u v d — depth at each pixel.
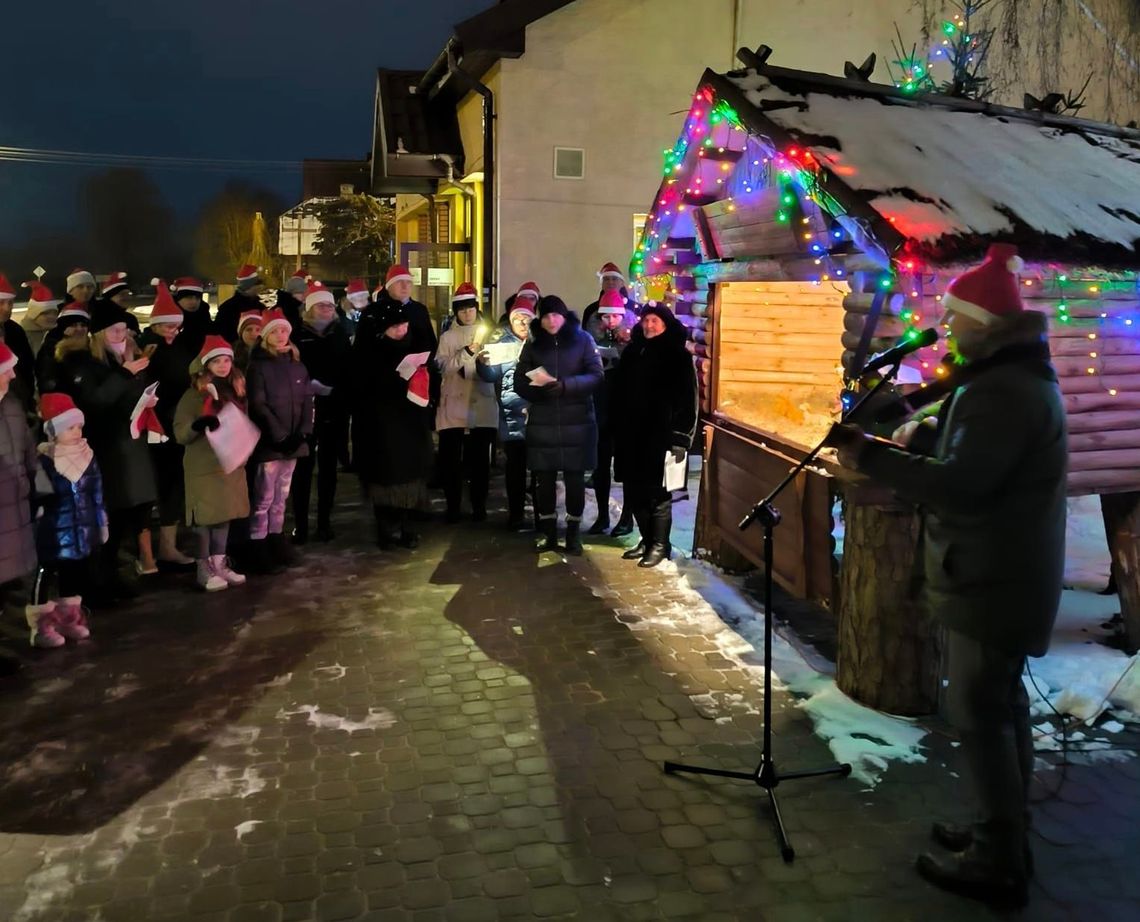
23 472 4.15
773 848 2.89
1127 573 4.24
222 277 57.50
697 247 5.55
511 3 8.77
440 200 12.71
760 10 9.44
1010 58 9.98
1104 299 3.87
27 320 6.50
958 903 2.62
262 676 4.21
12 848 2.92
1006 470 2.39
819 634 4.66
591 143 9.28
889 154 3.72
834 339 5.58
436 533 6.65
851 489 3.75
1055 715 3.71
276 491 5.72
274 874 2.77
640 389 5.55
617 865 2.81
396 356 6.05
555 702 3.93
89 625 4.86
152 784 3.29
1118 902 2.61
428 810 3.11
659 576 5.58
